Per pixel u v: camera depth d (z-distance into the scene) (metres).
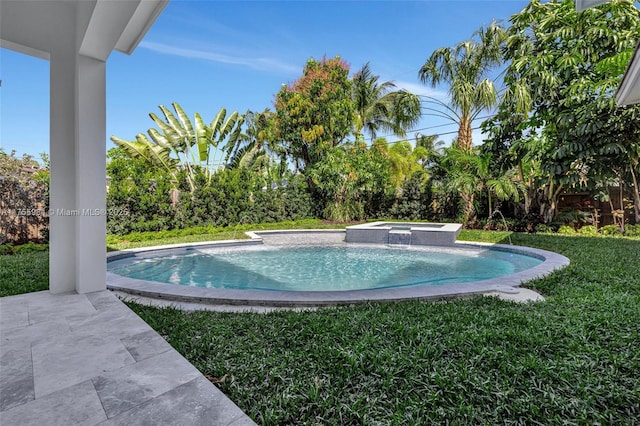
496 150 11.96
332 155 14.88
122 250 8.12
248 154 15.55
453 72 12.47
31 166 10.59
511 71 10.70
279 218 14.71
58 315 3.18
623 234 10.45
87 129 3.86
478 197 13.47
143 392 1.90
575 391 1.96
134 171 10.90
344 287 6.02
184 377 2.07
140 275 6.88
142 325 2.94
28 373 2.11
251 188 13.71
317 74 15.66
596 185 10.74
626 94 3.96
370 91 17.61
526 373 2.15
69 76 3.91
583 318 3.12
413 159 16.41
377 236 11.09
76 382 2.01
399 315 3.33
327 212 15.85
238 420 1.66
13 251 7.45
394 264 8.02
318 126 15.45
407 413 1.78
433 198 15.49
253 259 8.62
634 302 3.64
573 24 9.39
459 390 1.98
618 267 5.62
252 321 3.20
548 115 9.99
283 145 16.97
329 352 2.45
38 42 3.70
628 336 2.66
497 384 2.03
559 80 9.63
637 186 10.34
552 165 9.91
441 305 3.76
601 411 1.81
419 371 2.20
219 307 3.94
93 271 3.98
